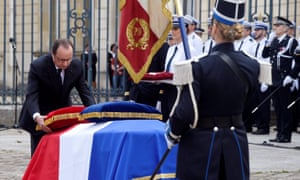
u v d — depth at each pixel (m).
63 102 12.91
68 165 11.13
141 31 12.35
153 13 12.31
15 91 28.84
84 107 11.95
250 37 26.05
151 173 10.62
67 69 12.69
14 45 28.92
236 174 9.02
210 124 9.09
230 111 9.12
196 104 8.88
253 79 9.29
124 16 12.34
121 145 10.60
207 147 9.00
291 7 31.64
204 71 9.01
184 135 9.17
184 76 8.88
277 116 24.52
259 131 26.94
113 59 31.23
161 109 17.28
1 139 24.86
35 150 12.11
